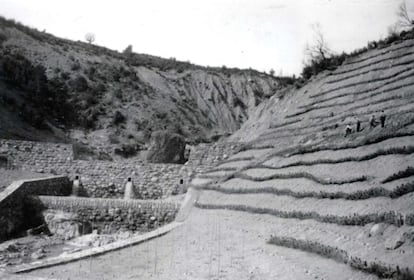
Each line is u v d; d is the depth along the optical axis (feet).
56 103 232.53
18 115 199.62
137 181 144.46
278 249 73.51
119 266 69.26
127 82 289.33
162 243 86.58
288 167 117.50
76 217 114.73
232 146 160.35
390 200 71.46
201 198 128.06
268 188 107.55
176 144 181.37
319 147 119.14
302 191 94.89
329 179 93.15
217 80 373.81
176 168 148.05
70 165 143.02
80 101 242.99
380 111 130.31
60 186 136.05
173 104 302.86
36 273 64.44
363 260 57.00
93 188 141.59
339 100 165.27
